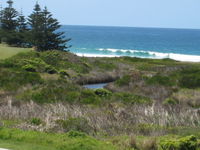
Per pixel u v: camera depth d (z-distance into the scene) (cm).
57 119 1546
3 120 1595
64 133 1325
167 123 1692
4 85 2730
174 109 1948
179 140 1174
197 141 1194
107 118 1681
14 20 8325
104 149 1135
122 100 2352
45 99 2247
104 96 2433
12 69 3300
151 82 3092
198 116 1831
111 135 1438
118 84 3170
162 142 1184
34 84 2802
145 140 1228
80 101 2244
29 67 3397
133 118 1727
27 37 6944
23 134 1244
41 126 1418
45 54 4359
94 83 3903
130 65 4928
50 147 1130
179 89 2894
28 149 1081
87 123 1548
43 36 6650
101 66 4591
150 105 2127
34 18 6862
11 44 7694
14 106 1962
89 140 1202
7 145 1120
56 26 6844
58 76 3450
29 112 1786
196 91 2789
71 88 2525
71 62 4312
